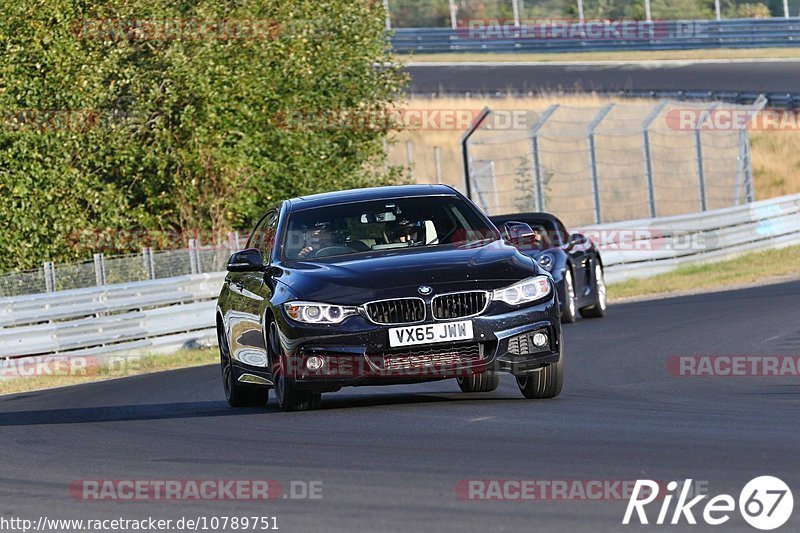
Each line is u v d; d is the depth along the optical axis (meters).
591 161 81.31
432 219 29.64
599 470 19.03
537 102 122.06
